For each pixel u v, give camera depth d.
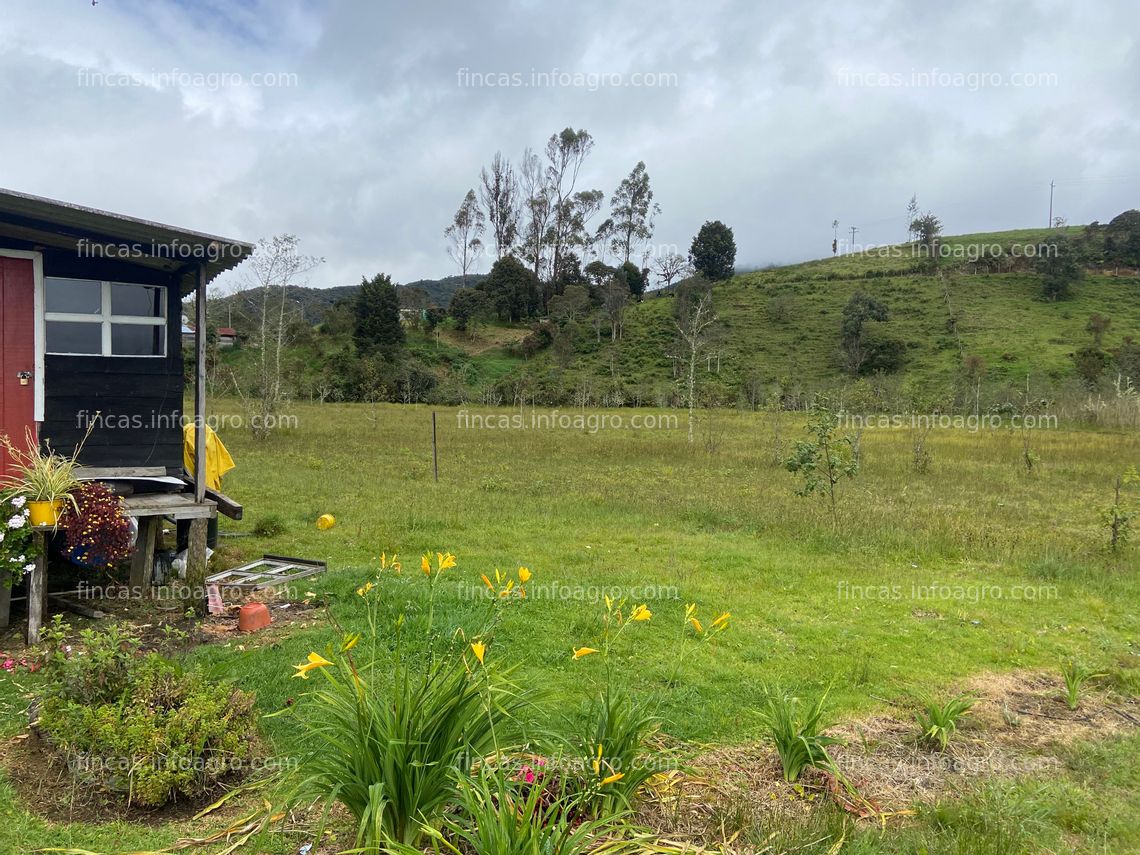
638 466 16.53
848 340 57.53
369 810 2.55
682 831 3.22
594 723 3.82
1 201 5.35
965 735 4.38
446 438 22.44
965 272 75.00
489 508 10.55
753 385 47.72
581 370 60.28
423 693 3.00
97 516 5.20
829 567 7.87
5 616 5.36
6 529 4.91
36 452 5.51
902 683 5.08
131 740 3.25
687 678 4.84
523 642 5.32
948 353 55.97
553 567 7.46
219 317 42.25
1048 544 8.94
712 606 6.39
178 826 3.16
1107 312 62.44
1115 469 16.36
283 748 3.74
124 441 6.77
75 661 3.66
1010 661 5.57
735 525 9.93
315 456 16.89
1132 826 3.43
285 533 8.84
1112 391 35.28
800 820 3.34
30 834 3.02
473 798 2.76
